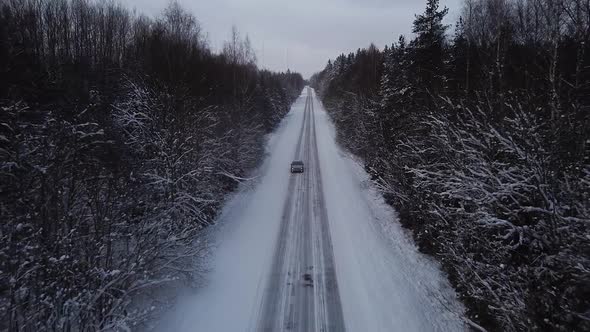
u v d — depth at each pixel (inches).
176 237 427.2
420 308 434.0
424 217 578.9
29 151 327.9
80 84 794.2
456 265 444.5
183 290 462.3
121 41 1439.5
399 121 799.7
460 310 430.0
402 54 994.1
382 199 855.1
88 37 1396.4
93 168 396.5
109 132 520.1
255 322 413.1
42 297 285.4
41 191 312.3
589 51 448.1
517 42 757.9
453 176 461.7
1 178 311.0
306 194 919.7
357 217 746.2
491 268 374.9
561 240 307.9
